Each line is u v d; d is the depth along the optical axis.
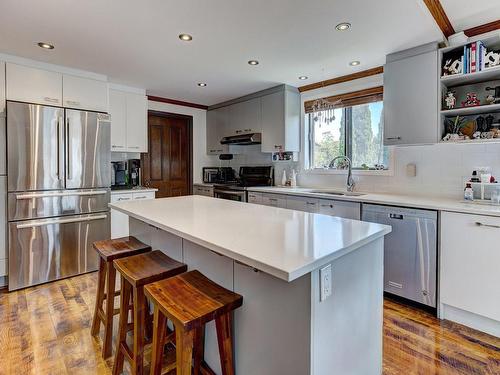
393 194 3.14
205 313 1.14
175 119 4.82
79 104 3.19
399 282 2.50
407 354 1.85
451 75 2.43
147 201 2.53
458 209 2.14
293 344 1.12
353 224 1.60
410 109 2.65
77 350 1.89
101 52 2.71
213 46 2.58
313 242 1.24
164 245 1.95
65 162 3.03
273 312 1.20
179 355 1.12
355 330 1.33
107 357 1.81
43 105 2.92
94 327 2.04
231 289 1.41
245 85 3.84
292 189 3.78
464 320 2.18
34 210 2.86
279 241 1.25
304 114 4.04
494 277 2.00
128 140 3.88
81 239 3.16
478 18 2.19
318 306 1.09
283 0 1.87
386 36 2.40
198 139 5.05
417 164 2.96
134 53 2.74
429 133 2.55
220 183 4.75
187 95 4.36
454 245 2.18
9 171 2.72
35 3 1.89
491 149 2.49
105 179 3.33
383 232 1.47
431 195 2.87
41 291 2.76
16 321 2.22
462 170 2.66
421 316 2.31
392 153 3.16
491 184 2.36
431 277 2.30
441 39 2.45
